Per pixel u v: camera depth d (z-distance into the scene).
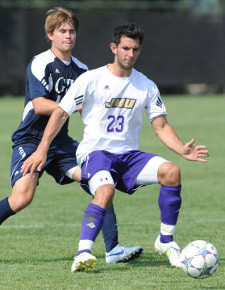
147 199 33.94
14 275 18.78
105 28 97.25
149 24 99.19
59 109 19.58
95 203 18.66
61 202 33.12
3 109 86.50
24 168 18.95
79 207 31.77
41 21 96.12
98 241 24.78
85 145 20.11
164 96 111.69
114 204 32.59
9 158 47.44
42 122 21.81
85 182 19.70
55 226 27.27
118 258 20.70
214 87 115.62
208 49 101.44
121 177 20.16
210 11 106.81
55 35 21.81
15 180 20.95
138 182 20.11
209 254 17.50
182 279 18.31
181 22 100.19
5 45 96.38
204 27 101.00
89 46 97.19
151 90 20.33
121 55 19.42
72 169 22.05
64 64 22.09
